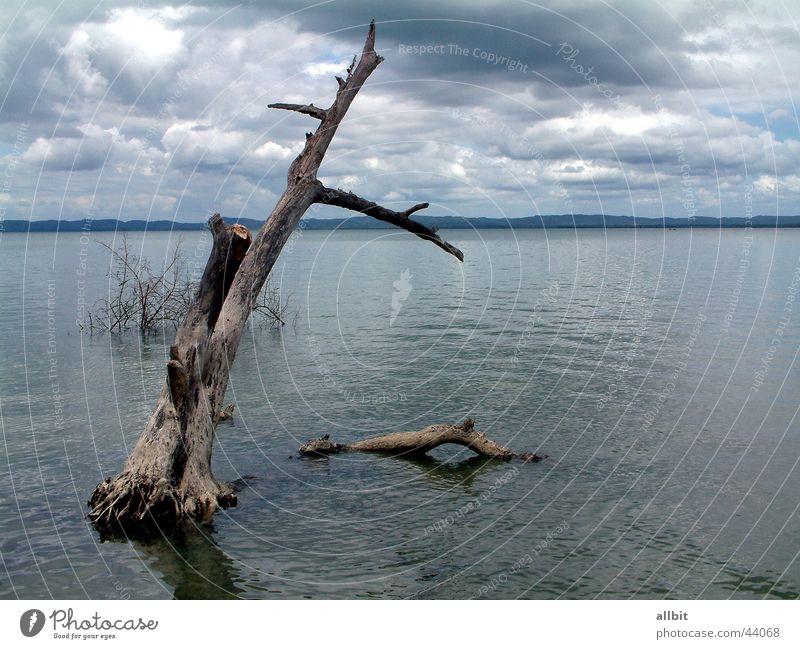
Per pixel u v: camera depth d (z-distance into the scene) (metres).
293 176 14.96
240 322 13.77
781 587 9.80
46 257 88.69
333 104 15.38
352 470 14.53
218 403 13.24
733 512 12.23
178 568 10.41
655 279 54.59
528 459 15.04
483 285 50.78
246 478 14.10
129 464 12.34
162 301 33.09
